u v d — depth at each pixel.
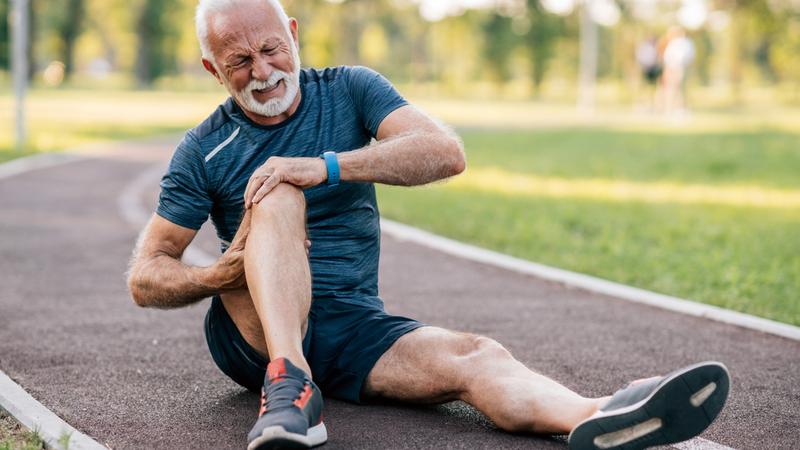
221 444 3.55
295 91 3.77
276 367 3.25
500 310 5.96
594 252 7.98
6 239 8.53
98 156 16.44
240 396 4.14
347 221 3.89
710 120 27.94
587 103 36.75
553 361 4.82
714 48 77.00
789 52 55.19
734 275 6.81
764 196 11.79
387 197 11.64
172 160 3.88
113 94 46.47
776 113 33.84
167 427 3.74
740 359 4.87
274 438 3.05
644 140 19.83
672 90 29.34
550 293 6.46
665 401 2.97
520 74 81.19
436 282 6.82
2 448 3.36
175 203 3.86
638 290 6.46
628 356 4.92
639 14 67.12
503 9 68.44
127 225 9.43
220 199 3.89
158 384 4.33
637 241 8.52
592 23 36.19
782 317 5.70
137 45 70.88
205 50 3.72
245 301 3.71
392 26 92.81
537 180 13.52
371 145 3.70
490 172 14.56
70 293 6.40
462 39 72.56
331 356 3.75
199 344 5.08
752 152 17.14
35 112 28.28
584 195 11.84
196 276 3.64
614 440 3.06
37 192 11.73
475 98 54.09
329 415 3.80
